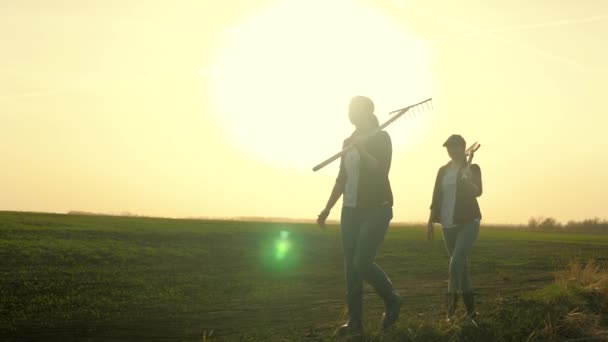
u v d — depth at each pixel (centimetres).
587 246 3142
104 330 852
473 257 2259
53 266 1540
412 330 732
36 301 1079
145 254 1852
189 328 869
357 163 775
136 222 2669
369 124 793
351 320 773
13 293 1145
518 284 1449
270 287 1353
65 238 1953
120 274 1473
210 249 2083
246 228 2795
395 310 781
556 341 749
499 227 7412
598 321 856
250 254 2077
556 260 2172
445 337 723
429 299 1172
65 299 1106
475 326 750
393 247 2516
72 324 894
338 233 2959
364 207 770
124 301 1111
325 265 1927
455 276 889
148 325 891
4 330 841
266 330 830
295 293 1265
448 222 912
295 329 842
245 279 1485
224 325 892
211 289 1291
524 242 3288
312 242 2492
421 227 4906
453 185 913
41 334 820
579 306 929
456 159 925
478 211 911
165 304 1091
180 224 2759
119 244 1969
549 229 6944
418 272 1756
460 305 935
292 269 1773
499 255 2369
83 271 1483
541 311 851
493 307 905
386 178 774
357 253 766
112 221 2634
